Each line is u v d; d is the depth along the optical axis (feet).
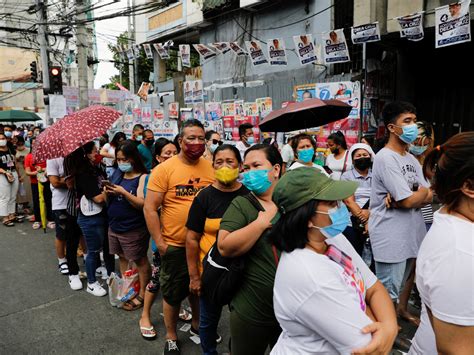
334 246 4.75
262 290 6.22
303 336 4.32
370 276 5.03
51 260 17.42
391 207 9.23
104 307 12.73
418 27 18.37
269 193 6.75
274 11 31.96
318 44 27.81
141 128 24.93
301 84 27.89
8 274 15.80
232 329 6.74
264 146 6.79
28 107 102.47
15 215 24.58
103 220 13.47
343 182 4.41
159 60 50.90
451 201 4.26
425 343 5.00
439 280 4.01
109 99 58.34
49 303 13.08
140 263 12.32
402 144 9.32
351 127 23.00
